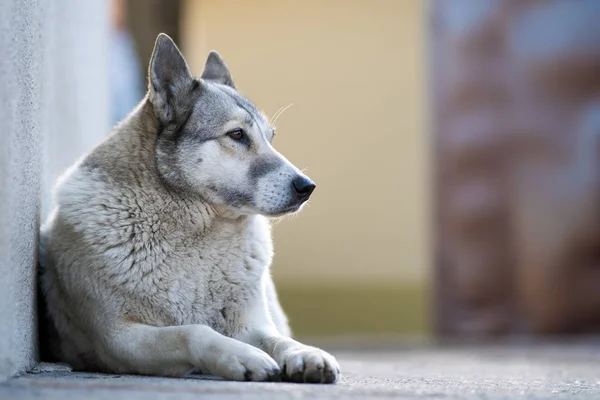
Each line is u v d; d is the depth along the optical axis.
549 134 15.82
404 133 20.77
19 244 5.67
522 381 6.44
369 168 20.86
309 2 20.50
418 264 20.75
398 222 20.91
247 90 20.58
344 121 20.80
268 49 20.52
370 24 20.66
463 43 16.70
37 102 6.56
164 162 6.65
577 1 15.57
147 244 6.37
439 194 17.12
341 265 20.84
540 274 15.88
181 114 6.83
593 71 15.53
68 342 6.65
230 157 6.84
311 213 20.86
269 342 6.27
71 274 6.36
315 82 20.69
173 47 6.91
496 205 16.41
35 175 6.41
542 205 15.85
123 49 14.33
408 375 6.96
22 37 5.80
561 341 15.29
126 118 7.03
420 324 20.42
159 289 6.34
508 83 16.25
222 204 6.73
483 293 16.55
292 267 20.75
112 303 6.25
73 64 10.04
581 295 15.65
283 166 6.97
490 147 16.44
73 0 10.07
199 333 5.82
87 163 6.68
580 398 5.15
